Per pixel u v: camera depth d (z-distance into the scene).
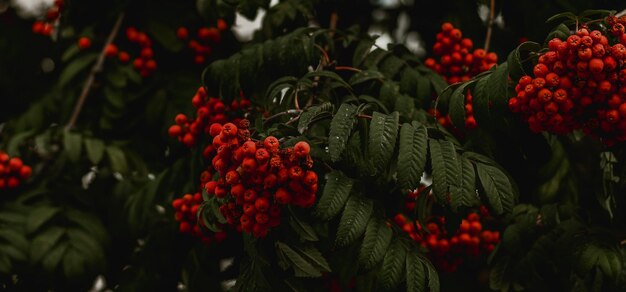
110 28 3.74
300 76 2.69
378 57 2.85
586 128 2.08
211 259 3.00
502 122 2.19
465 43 2.96
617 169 2.49
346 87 2.59
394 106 2.64
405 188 1.99
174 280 3.22
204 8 3.18
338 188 2.05
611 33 2.01
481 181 2.09
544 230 2.65
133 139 3.60
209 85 2.68
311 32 2.88
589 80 1.91
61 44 3.89
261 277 2.20
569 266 2.51
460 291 3.13
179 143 3.24
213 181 2.21
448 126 2.74
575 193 3.00
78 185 3.63
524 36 3.45
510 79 2.40
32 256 3.11
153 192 3.06
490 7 3.22
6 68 4.03
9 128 3.81
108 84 3.57
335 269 2.51
